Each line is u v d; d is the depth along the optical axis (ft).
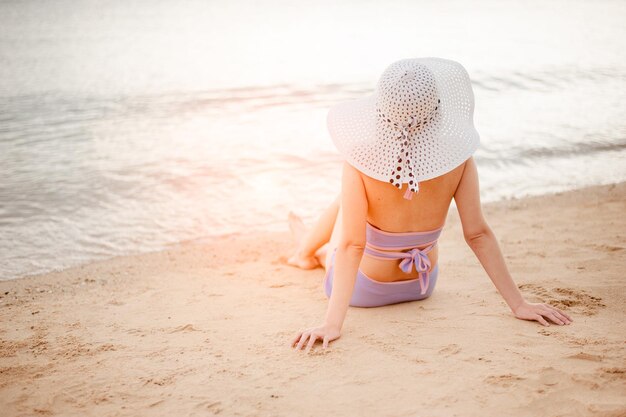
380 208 10.83
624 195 20.75
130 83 51.70
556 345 9.93
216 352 10.46
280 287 14.06
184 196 23.32
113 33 91.20
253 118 37.88
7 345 11.14
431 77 9.98
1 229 20.04
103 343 11.08
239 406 8.65
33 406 8.92
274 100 43.98
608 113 35.22
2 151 30.27
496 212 19.81
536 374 8.99
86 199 23.03
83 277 15.78
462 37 82.58
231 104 42.70
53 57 68.28
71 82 52.13
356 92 46.44
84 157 28.99
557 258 14.79
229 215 21.12
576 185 23.08
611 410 7.95
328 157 28.55
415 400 8.55
